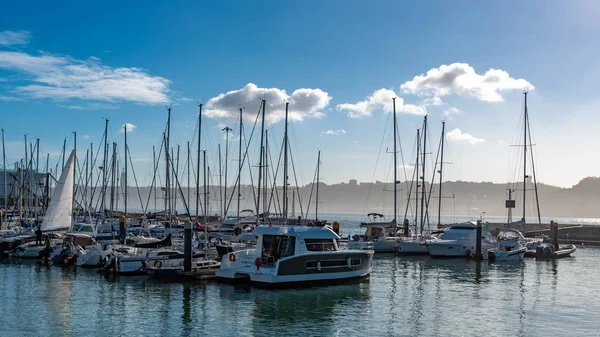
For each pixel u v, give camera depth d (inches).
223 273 1507.1
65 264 1881.2
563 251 2544.3
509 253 2281.0
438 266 2064.5
